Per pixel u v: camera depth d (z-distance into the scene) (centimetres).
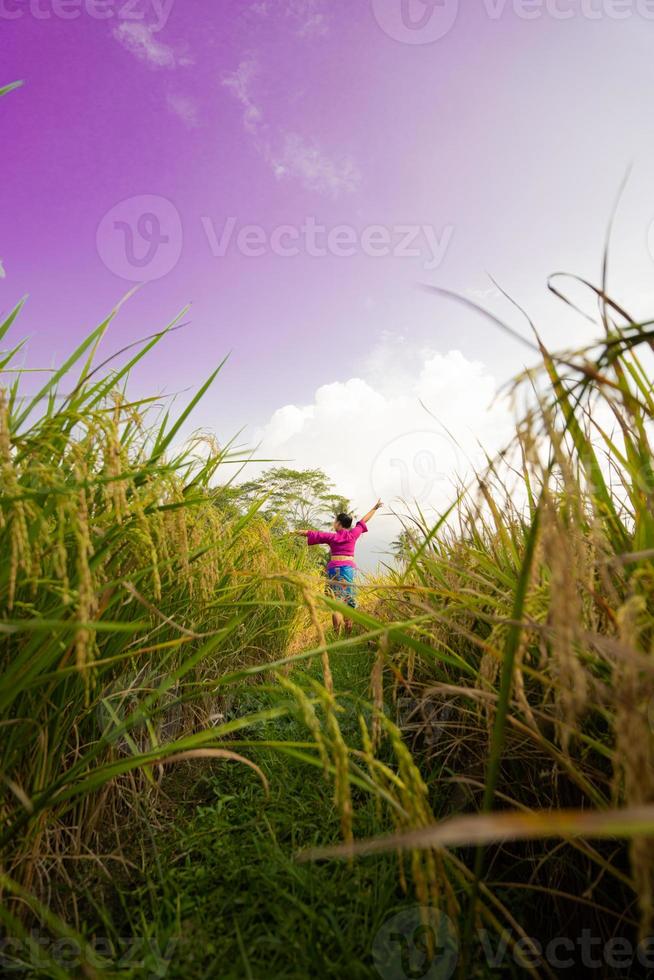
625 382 82
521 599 76
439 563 159
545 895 128
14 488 88
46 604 116
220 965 105
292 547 518
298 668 297
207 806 185
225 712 285
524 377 70
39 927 120
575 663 63
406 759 86
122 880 140
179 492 142
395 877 128
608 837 110
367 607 325
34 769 119
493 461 89
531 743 133
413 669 202
